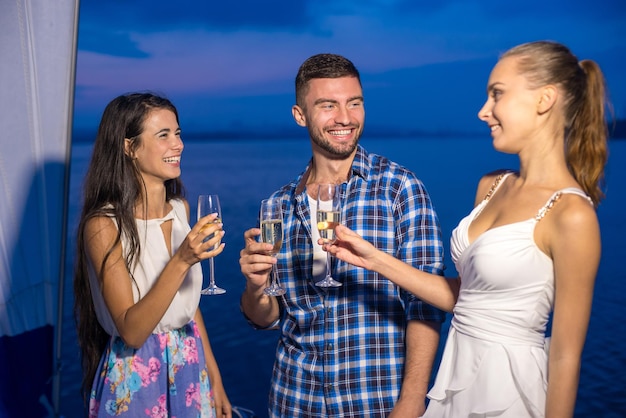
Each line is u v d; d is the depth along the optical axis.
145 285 2.14
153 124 2.13
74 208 16.12
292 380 2.17
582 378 7.44
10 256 2.42
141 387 2.09
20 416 2.40
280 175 26.09
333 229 1.99
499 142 1.67
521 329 1.62
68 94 2.46
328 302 2.13
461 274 1.77
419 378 1.97
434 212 2.14
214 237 1.91
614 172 23.31
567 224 1.50
